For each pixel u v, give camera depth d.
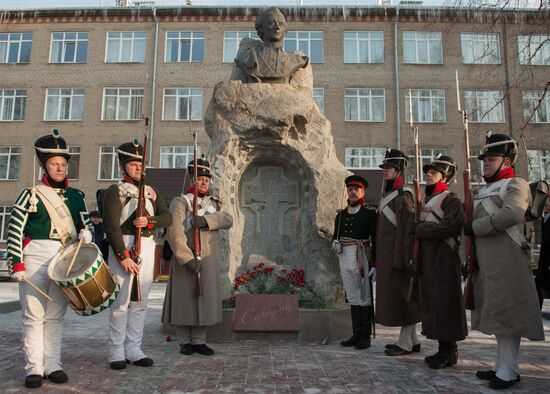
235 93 6.81
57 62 25.42
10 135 24.92
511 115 23.80
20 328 6.81
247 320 5.85
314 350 5.38
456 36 24.86
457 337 4.48
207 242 5.26
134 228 4.53
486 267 4.08
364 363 4.73
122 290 4.41
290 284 6.44
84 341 5.83
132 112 24.80
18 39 25.78
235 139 6.70
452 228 4.54
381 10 25.02
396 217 5.27
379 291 5.36
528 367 4.66
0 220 24.30
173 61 25.11
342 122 24.42
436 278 4.61
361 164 24.19
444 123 24.36
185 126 24.45
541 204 4.29
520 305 3.92
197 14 25.36
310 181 6.75
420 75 24.81
